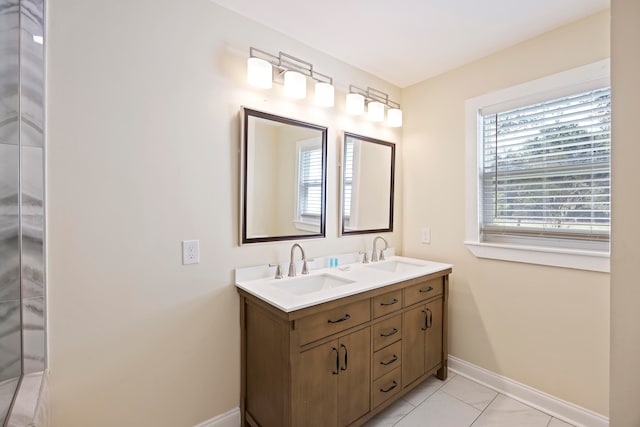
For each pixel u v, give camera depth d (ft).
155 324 4.87
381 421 5.90
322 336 4.89
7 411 3.15
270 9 5.55
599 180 5.65
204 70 5.29
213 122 5.41
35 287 3.88
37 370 3.92
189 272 5.18
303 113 6.65
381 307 5.80
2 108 3.68
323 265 7.02
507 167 6.88
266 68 5.53
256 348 5.34
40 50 3.89
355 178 7.70
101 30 4.35
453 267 7.72
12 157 3.74
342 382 5.17
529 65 6.40
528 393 6.43
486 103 7.07
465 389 6.96
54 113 4.01
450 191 7.75
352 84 7.60
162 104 4.87
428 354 6.89
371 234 8.08
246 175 5.76
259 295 5.01
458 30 6.12
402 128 8.87
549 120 6.23
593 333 5.63
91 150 4.29
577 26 5.76
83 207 4.24
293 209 6.50
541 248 6.17
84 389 4.29
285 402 4.60
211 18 5.36
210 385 5.44
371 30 6.14
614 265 3.64
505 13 5.57
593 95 5.68
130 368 4.66
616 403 3.62
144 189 4.73
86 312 4.29
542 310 6.26
